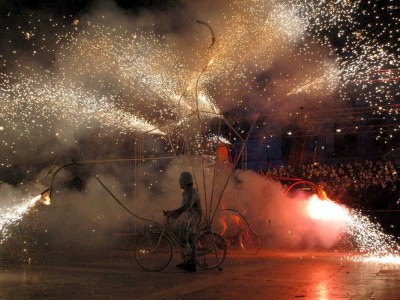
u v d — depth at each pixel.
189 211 11.42
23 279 10.32
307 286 9.12
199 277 10.48
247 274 10.83
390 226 17.67
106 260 13.91
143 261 12.30
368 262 13.20
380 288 8.84
